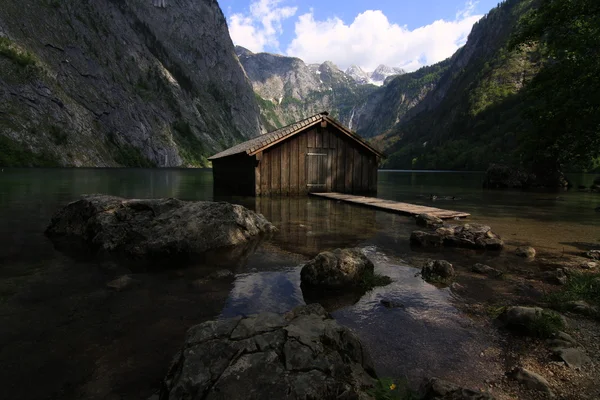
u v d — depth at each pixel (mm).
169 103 164750
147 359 3232
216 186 26250
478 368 3154
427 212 12312
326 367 2645
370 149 21328
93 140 103312
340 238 8641
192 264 6414
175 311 4305
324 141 20031
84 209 8758
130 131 122562
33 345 3451
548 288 5219
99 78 120812
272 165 18641
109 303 4535
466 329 3906
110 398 2676
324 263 5320
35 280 5418
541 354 3383
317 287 5180
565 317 4031
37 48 104062
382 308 4500
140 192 20266
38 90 92625
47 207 13328
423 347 3510
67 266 6207
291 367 2566
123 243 7477
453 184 34719
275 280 5551
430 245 7934
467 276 5781
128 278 5465
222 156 23469
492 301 4723
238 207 8641
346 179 20922
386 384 2791
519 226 10508
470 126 168250
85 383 2861
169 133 143750
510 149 108312
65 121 96812
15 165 75250
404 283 5457
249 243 8062
